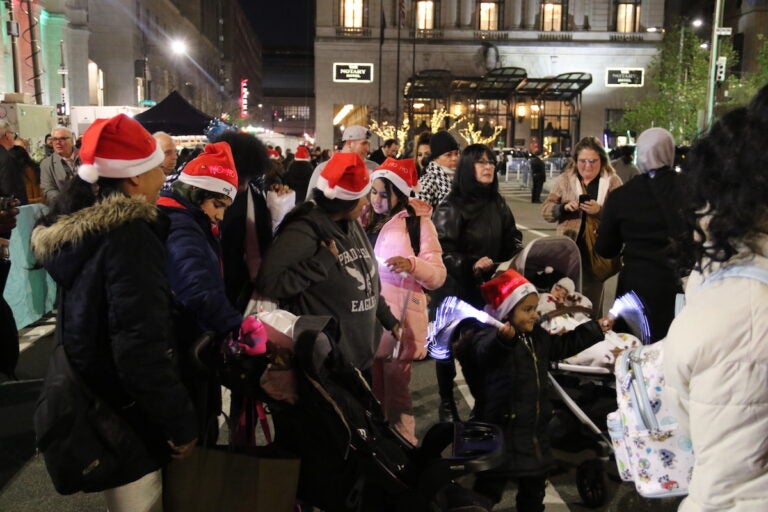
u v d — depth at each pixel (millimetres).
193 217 3076
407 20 53625
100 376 2404
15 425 5285
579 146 6172
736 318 1428
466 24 54031
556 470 4438
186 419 2443
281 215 4059
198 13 87375
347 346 3463
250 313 3357
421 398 5922
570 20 54812
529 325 3396
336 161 3432
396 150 10359
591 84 54719
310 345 2576
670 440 2164
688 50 44031
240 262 3742
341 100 54156
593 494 4020
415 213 4418
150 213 2416
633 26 55062
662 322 4348
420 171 8609
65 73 40000
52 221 2439
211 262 2992
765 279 1438
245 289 3631
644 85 54656
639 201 4402
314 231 3359
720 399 1437
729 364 1427
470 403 5836
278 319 2703
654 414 2176
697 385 1482
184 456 2518
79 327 2373
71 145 10141
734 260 1499
